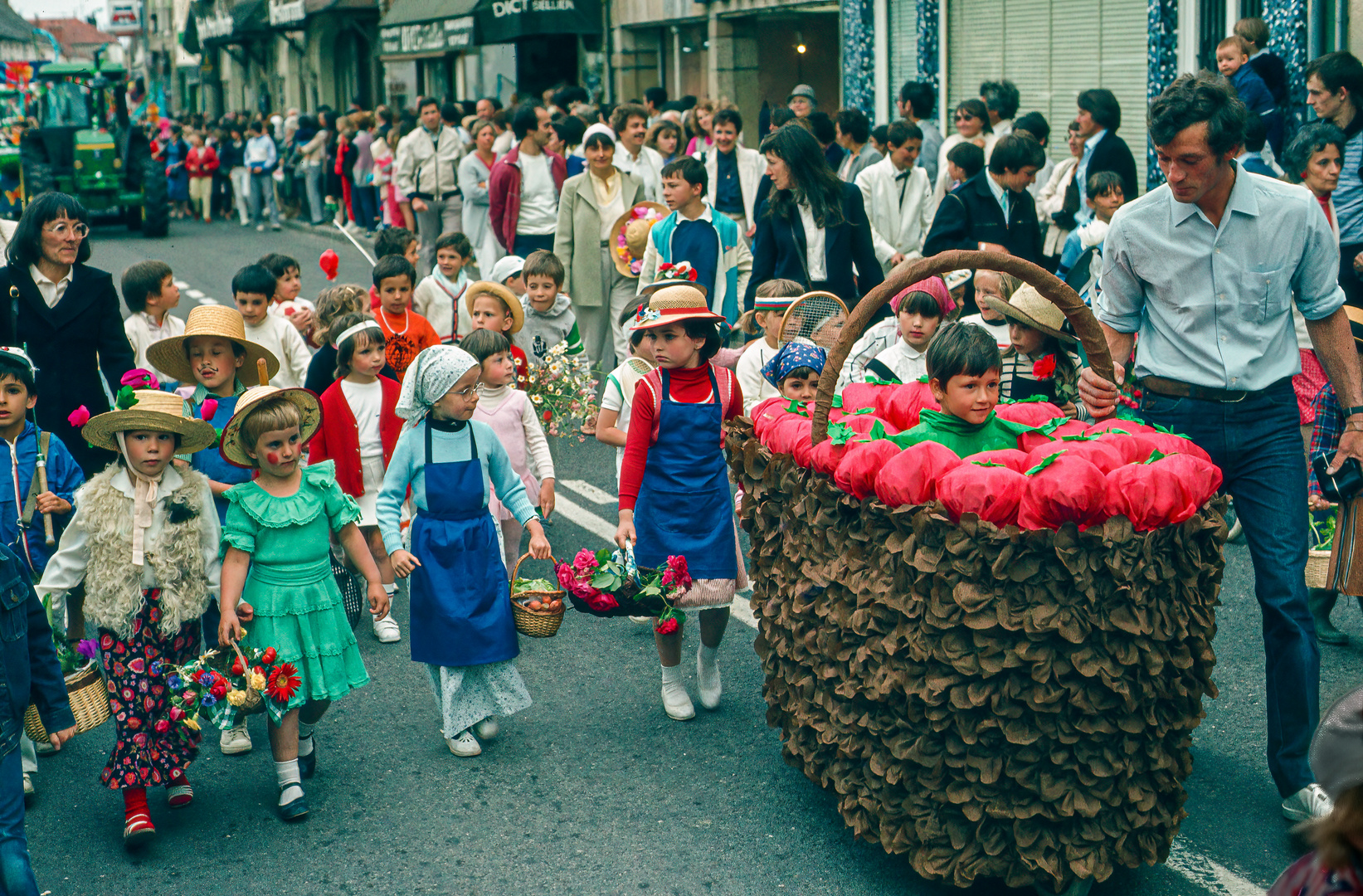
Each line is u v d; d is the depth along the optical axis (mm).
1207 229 4016
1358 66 7473
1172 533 3396
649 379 4809
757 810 4281
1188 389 4133
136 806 4164
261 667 4164
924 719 3521
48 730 3693
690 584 4715
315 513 4355
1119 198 7449
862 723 3662
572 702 5191
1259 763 4461
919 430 3828
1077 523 3320
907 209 9188
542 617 4711
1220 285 4031
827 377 3768
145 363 6551
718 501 4848
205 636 4648
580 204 9352
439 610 4652
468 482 4742
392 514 4699
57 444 4914
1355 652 5336
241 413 4270
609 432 5688
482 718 4746
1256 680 5086
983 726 3414
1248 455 4125
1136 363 4316
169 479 4297
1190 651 3514
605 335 9625
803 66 19312
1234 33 9766
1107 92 9312
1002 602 3336
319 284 16781
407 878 3939
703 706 5094
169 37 59375
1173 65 11789
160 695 4227
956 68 15297
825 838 4090
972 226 7875
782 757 4508
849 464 3588
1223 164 3914
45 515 4770
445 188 15789
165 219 23391
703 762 4641
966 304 7848
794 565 4023
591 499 7918
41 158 24156
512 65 25359
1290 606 4008
